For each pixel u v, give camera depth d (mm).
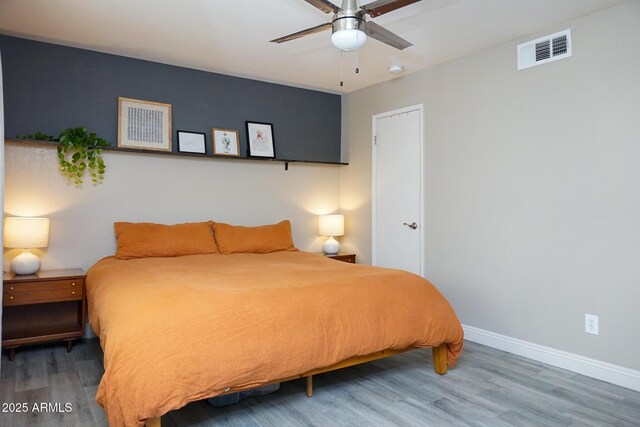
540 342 3148
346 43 2244
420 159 4078
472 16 2910
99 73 3709
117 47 3598
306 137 4859
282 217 4699
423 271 4039
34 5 2830
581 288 2930
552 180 3088
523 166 3260
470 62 3635
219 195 4297
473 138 3611
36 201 3445
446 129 3830
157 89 3969
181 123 4086
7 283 3027
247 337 2023
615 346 2762
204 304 2080
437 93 3916
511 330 3332
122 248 3551
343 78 4406
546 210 3123
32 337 3129
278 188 4672
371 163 4656
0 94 2457
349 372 2918
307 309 2262
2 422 2152
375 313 2471
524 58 3252
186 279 2602
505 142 3377
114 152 3760
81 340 3549
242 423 2191
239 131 4414
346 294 2451
